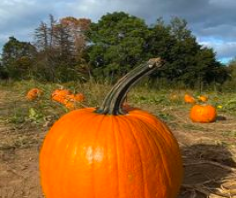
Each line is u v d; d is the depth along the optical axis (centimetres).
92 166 101
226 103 388
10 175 146
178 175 110
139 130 106
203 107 285
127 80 112
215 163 156
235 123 282
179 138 209
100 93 271
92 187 101
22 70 709
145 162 103
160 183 104
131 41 1391
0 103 343
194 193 127
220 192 128
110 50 1384
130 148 102
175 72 1434
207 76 1482
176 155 110
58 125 112
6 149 180
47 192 109
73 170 102
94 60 1399
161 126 113
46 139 112
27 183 139
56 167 105
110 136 103
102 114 111
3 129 223
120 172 101
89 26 1485
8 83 663
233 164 164
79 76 336
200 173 147
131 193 101
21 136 205
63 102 274
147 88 694
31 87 434
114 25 1472
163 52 1459
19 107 312
